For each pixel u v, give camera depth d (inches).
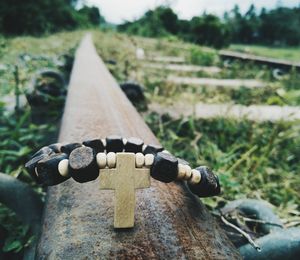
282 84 233.3
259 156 120.1
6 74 194.2
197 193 39.2
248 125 138.9
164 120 144.3
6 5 668.1
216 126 138.2
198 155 111.4
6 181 66.0
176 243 32.3
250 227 69.2
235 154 112.5
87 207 38.3
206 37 629.3
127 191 33.4
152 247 31.5
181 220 36.0
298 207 94.3
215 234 35.8
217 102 181.2
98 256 30.6
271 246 52.3
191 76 273.0
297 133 134.3
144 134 64.2
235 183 86.8
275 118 151.2
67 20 1071.0
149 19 783.7
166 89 198.5
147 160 35.1
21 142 114.0
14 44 393.1
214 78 270.5
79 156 34.0
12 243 61.4
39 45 418.3
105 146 39.8
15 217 72.1
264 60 349.4
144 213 35.9
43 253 33.9
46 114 135.0
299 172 112.7
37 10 733.3
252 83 243.1
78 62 163.5
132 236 32.7
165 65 290.8
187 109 161.2
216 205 79.7
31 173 38.4
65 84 153.3
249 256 52.1
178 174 36.7
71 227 35.5
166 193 40.6
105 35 653.9
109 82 109.3
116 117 67.5
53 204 42.3
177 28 804.0
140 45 468.8
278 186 103.0
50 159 35.0
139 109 156.2
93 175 34.2
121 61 289.0
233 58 390.9
